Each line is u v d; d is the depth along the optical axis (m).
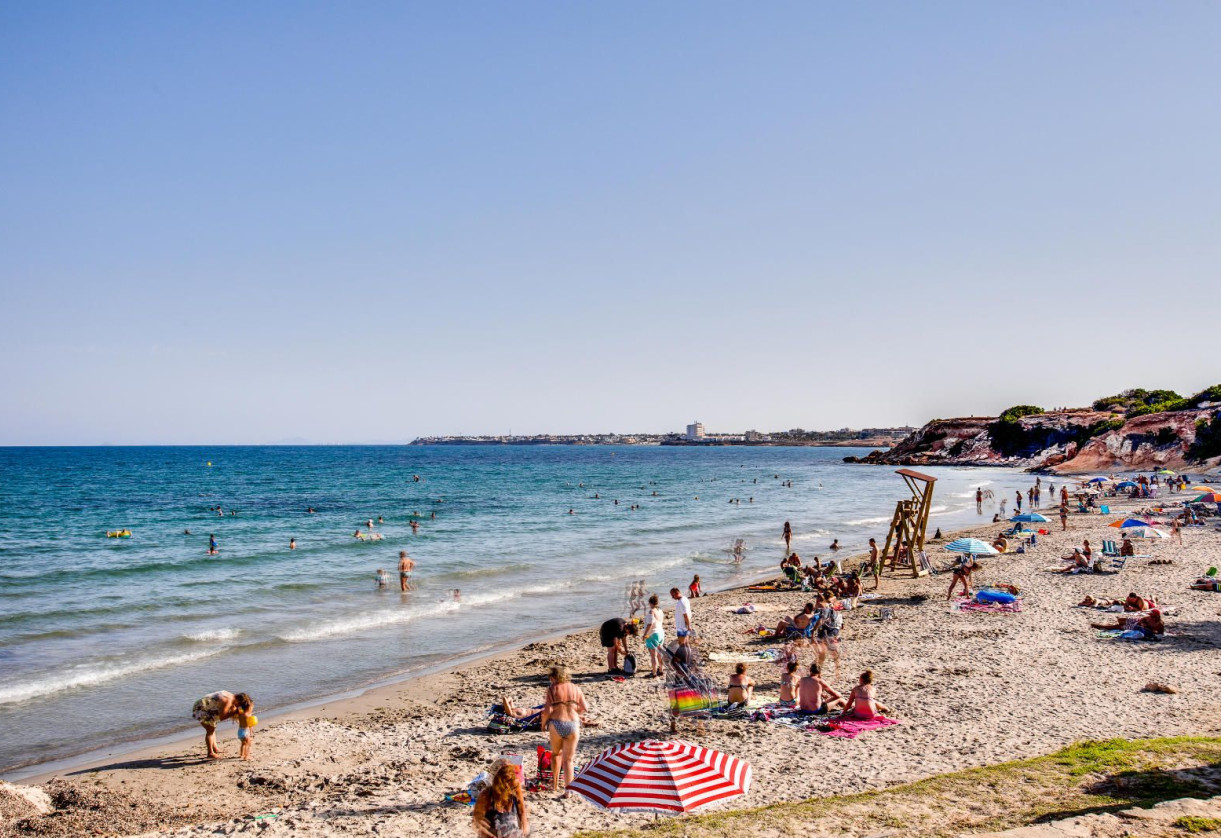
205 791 12.26
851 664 18.31
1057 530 44.31
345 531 50.03
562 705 11.24
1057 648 18.86
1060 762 10.83
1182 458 96.44
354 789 11.99
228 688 18.09
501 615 25.95
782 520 58.06
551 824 9.91
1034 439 143.50
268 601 27.83
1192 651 17.91
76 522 55.66
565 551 40.94
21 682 18.27
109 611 25.94
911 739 13.06
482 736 14.64
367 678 18.97
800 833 8.74
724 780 9.26
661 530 51.03
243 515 60.91
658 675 18.38
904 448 176.25
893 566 32.88
